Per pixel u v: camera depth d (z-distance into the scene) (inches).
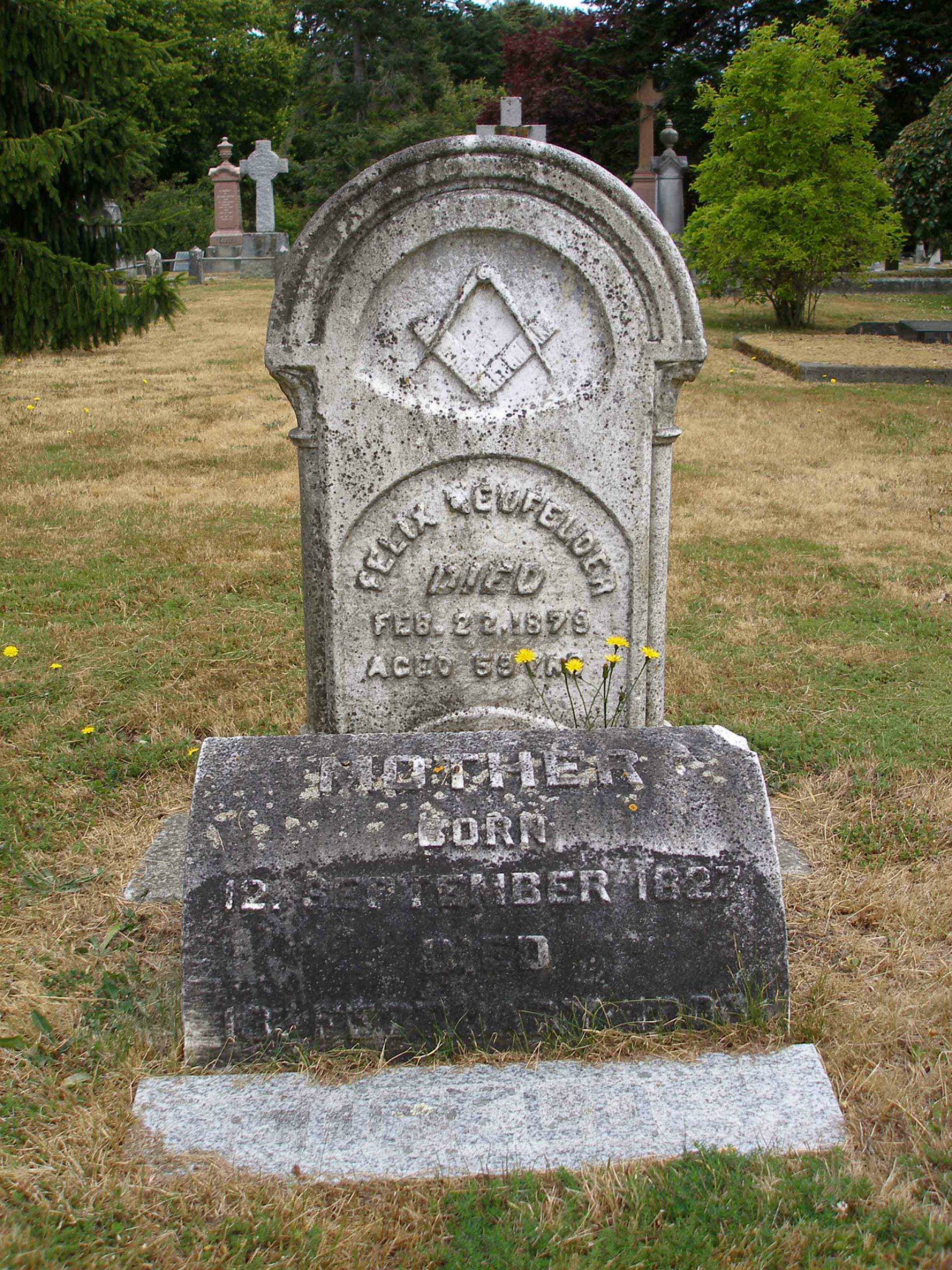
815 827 165.9
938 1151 103.5
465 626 159.6
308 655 161.6
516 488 154.7
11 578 269.3
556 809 119.3
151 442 420.2
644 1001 117.1
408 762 123.3
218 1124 106.2
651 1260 92.7
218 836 116.6
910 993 127.3
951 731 194.4
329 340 147.3
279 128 1903.3
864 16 1119.0
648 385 151.3
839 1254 93.0
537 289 148.3
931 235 766.5
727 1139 104.4
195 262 1173.7
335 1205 98.0
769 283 718.5
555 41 1408.7
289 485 362.0
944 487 359.6
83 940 137.7
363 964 114.8
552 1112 107.3
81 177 561.3
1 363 598.9
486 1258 93.0
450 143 141.3
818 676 217.6
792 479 370.6
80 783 177.5
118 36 558.6
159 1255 93.5
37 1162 102.0
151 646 231.6
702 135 1256.2
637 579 159.5
